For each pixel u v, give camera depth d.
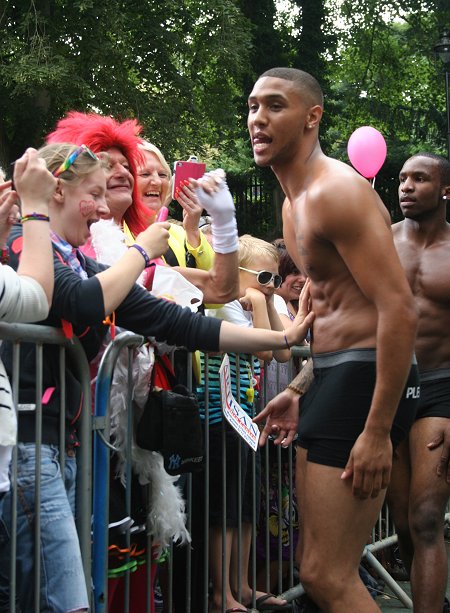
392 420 2.89
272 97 3.00
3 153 20.75
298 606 3.68
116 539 2.90
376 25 29.28
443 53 17.38
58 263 2.60
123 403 2.94
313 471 3.00
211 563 3.74
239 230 25.88
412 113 30.47
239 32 21.88
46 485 2.51
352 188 2.84
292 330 3.06
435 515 3.76
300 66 26.14
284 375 4.32
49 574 2.48
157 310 2.92
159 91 22.27
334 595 2.97
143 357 2.98
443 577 3.71
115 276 2.60
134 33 21.81
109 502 2.89
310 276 3.04
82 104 20.53
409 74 31.34
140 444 2.96
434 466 3.81
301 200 3.00
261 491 4.36
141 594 3.12
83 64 20.20
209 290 3.49
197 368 3.51
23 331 2.43
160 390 2.99
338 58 28.69
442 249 4.11
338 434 2.95
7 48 18.77
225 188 3.43
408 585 4.99
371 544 4.82
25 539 2.49
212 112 23.92
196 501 3.65
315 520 2.99
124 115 20.73
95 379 2.88
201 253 3.69
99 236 3.15
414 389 3.10
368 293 2.85
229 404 3.54
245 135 26.16
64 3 19.98
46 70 18.22
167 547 3.21
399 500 4.04
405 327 2.82
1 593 2.54
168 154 21.44
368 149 4.32
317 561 2.99
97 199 2.72
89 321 2.55
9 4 19.86
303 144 3.02
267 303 4.07
